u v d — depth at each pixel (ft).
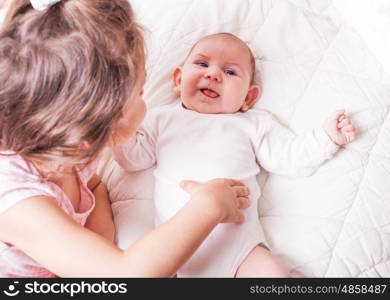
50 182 2.49
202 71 3.57
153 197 3.34
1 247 2.58
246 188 2.97
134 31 2.28
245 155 3.33
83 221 2.94
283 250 3.09
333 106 3.57
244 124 3.47
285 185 3.36
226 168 3.21
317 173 3.34
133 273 2.22
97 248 2.26
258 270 2.85
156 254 2.26
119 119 2.25
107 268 2.23
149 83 3.84
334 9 4.12
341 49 3.85
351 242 3.07
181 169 3.24
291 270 3.02
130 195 3.37
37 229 2.28
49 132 2.11
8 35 2.09
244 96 3.60
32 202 2.31
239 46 3.67
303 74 3.76
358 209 3.17
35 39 2.03
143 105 2.52
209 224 2.44
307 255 3.05
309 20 4.02
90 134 2.16
